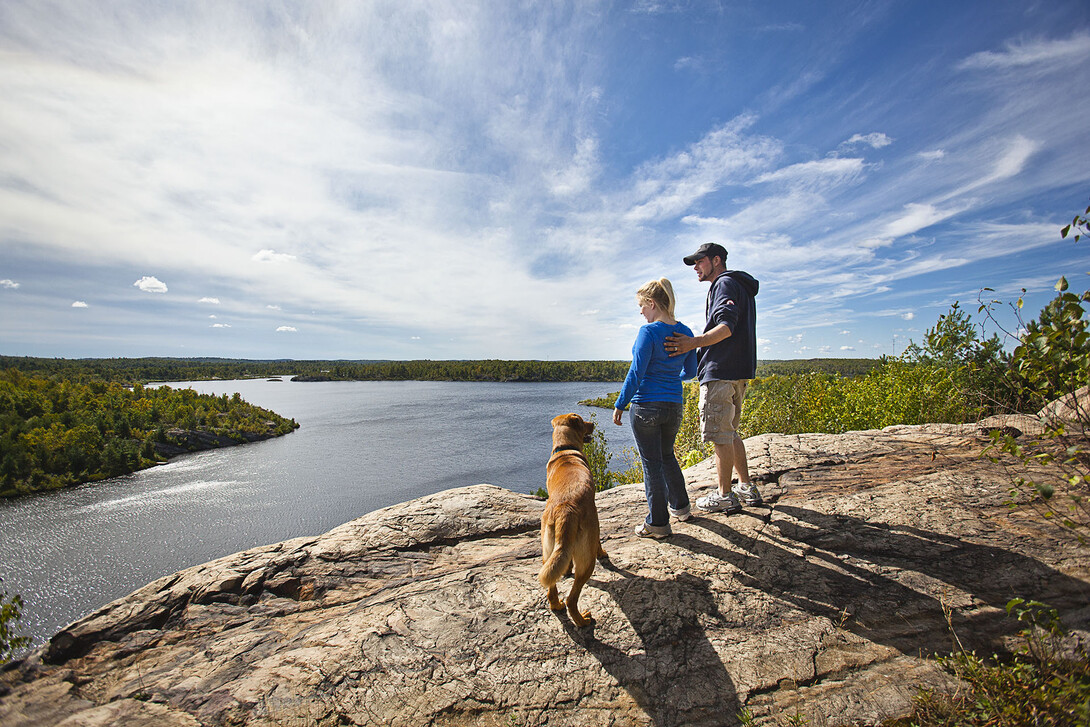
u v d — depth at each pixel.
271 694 2.75
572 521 2.99
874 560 3.50
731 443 4.17
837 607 3.12
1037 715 2.19
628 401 3.84
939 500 4.16
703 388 4.18
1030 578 3.14
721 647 2.89
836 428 8.13
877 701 2.52
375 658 2.93
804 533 3.88
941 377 7.12
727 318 3.77
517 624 3.13
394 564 4.11
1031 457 2.86
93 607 22.78
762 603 3.18
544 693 2.67
